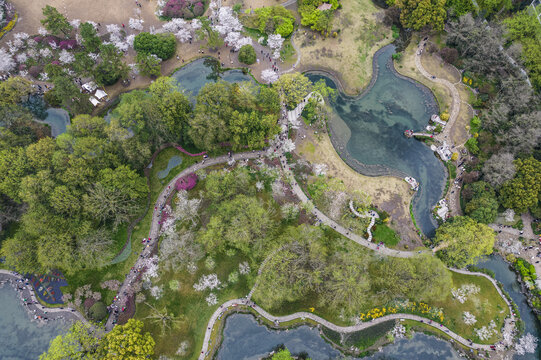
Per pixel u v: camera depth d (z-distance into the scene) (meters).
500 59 97.31
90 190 75.94
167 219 85.50
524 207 80.50
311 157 94.44
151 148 91.62
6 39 107.81
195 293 79.62
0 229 83.50
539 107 88.75
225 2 115.62
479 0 105.69
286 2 115.56
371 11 113.56
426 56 106.94
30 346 76.62
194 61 108.50
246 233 73.94
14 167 75.88
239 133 85.38
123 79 103.44
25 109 91.88
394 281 72.19
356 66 106.56
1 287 80.88
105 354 65.19
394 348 75.88
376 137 98.00
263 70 105.00
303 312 78.50
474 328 76.81
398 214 88.44
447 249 78.88
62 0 114.06
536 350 75.62
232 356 75.81
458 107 99.88
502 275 83.31
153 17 114.06
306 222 86.00
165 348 74.69
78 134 82.25
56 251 71.50
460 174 92.25
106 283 79.88
